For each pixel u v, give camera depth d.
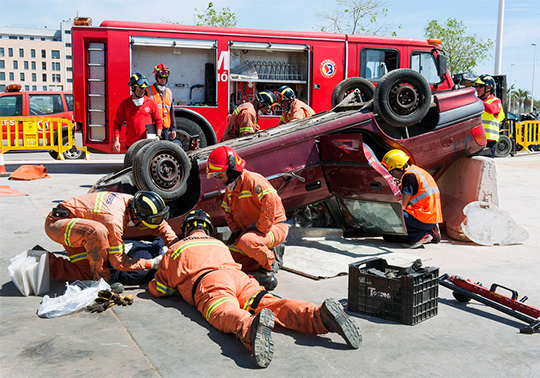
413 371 2.94
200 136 10.97
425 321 3.72
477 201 6.28
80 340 3.33
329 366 3.00
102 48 10.45
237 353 3.17
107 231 4.15
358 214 6.09
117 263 4.22
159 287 4.07
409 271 3.94
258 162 5.55
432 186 5.98
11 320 3.65
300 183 5.80
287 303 3.48
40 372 2.88
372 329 3.56
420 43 11.92
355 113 6.09
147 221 4.21
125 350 3.19
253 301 3.59
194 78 11.10
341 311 3.23
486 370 2.96
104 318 3.72
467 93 6.52
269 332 2.98
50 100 14.90
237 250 4.59
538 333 3.53
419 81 5.98
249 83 11.36
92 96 10.52
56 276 4.46
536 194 9.86
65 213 4.26
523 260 5.43
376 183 5.46
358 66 11.62
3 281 4.55
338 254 5.54
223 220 5.55
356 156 5.41
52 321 3.65
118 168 13.12
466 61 31.47
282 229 4.64
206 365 3.00
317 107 11.48
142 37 10.54
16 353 3.12
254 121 7.21
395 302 3.68
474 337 3.45
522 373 2.93
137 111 7.59
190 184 5.73
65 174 11.65
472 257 5.55
